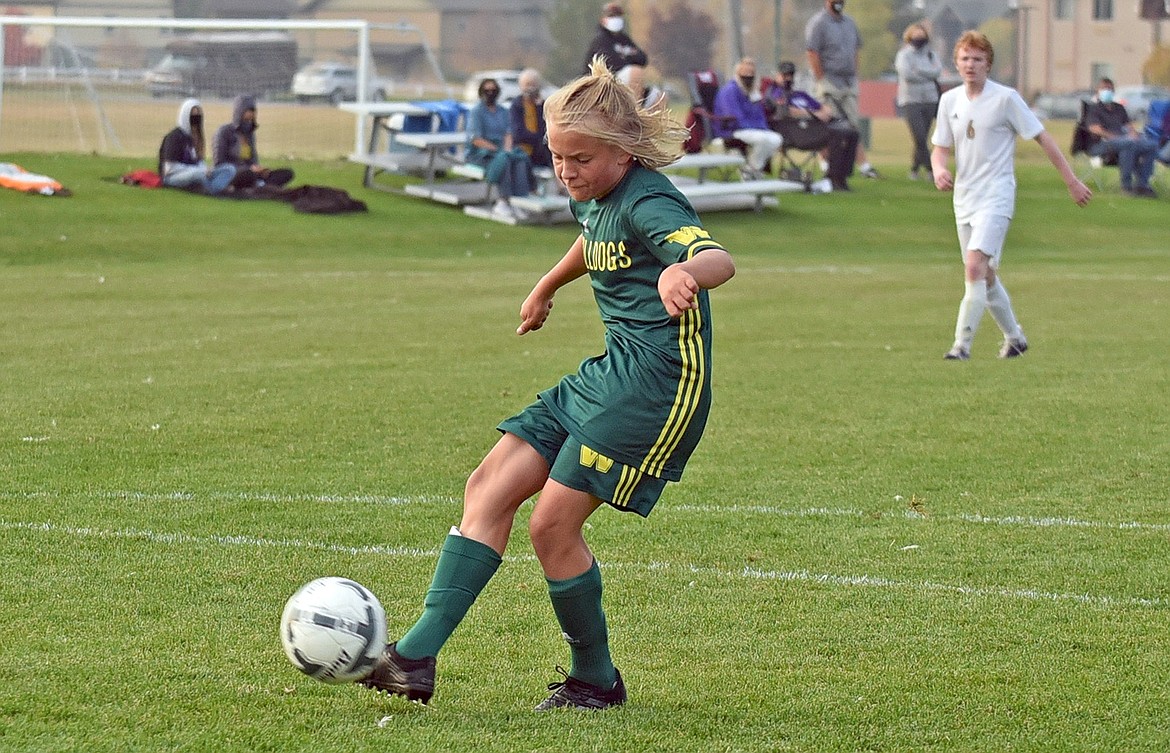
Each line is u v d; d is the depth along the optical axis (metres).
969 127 39.12
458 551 14.03
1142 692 15.52
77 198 74.81
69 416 30.72
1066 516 23.53
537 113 80.12
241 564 20.12
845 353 41.91
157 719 14.06
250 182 79.25
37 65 117.81
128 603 18.20
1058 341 44.56
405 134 86.25
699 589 19.39
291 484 25.03
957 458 27.84
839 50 92.06
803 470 26.77
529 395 34.22
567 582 14.22
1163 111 96.06
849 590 19.39
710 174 96.88
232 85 109.56
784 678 15.86
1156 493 25.14
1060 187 97.62
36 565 19.78
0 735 13.53
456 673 15.85
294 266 64.19
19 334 43.16
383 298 54.12
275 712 14.34
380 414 31.50
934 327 47.94
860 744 13.90
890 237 79.75
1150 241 81.62
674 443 14.04
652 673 16.00
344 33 190.88
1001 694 15.40
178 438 28.67
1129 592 19.39
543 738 13.78
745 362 40.12
